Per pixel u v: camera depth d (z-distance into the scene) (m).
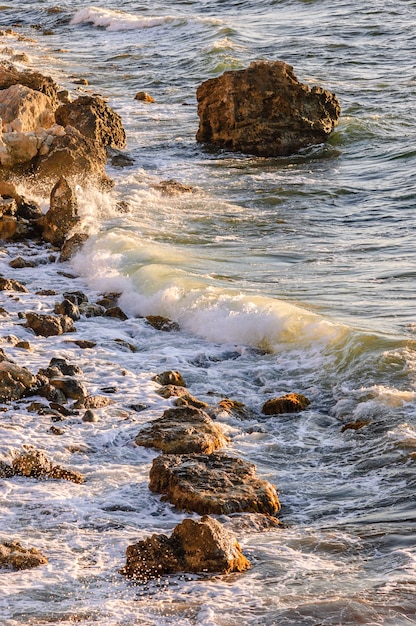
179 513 11.10
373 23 64.12
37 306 20.12
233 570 9.45
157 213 27.84
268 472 12.41
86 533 10.55
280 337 17.33
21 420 14.08
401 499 11.16
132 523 10.81
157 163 34.81
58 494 11.61
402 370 15.11
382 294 19.64
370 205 29.20
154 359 17.16
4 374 15.17
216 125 37.28
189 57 56.16
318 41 59.34
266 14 73.00
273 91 36.62
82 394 15.20
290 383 15.75
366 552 9.78
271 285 20.62
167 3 83.56
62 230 25.33
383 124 39.59
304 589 8.90
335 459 12.75
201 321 18.62
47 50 63.16
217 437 13.35
